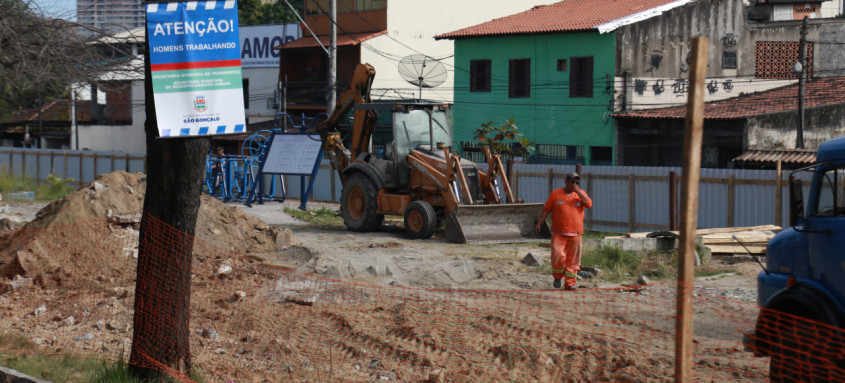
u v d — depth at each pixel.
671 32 39.72
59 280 12.67
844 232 6.49
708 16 40.34
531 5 54.25
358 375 7.92
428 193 19.64
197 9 6.93
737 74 41.09
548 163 41.25
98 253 13.51
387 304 11.30
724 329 9.77
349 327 9.80
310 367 8.20
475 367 8.05
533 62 41.59
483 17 52.38
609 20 38.81
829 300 6.56
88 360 8.13
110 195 15.99
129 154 40.00
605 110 38.94
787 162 30.25
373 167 20.53
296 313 10.62
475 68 44.16
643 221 23.33
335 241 18.66
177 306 7.18
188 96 6.91
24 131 62.75
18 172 44.88
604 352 8.52
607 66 38.72
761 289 7.40
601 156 39.69
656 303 11.44
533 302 11.53
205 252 15.02
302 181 26.83
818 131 35.22
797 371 6.63
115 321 10.30
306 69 53.16
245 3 74.31
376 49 48.59
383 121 45.72
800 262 6.96
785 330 6.82
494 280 13.70
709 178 22.11
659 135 38.75
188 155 7.04
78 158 42.31
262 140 31.91
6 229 16.19
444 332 9.48
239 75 7.07
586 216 24.89
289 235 17.11
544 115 41.41
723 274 14.14
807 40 41.72
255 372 7.98
